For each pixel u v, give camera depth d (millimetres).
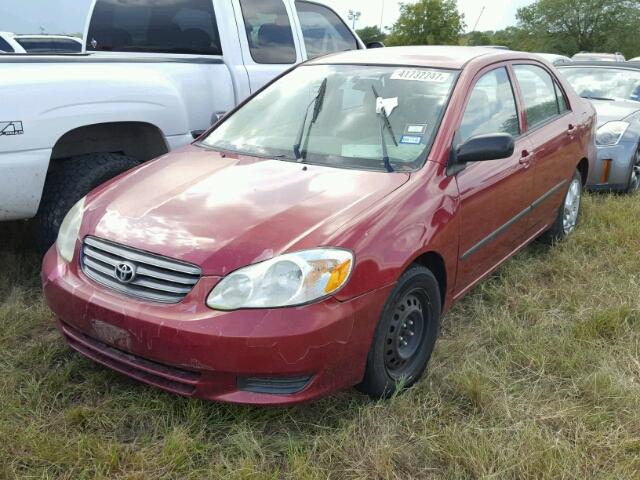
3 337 3424
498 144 3227
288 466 2598
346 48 6465
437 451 2686
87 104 3955
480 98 3783
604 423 2898
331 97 3844
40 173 3768
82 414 2812
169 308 2615
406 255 2852
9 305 3748
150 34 5391
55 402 2924
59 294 2924
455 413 2963
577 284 4418
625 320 3797
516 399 3061
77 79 3928
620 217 5762
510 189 3840
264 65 5402
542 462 2602
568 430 2861
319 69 4148
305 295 2541
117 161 4266
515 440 2742
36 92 3709
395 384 3004
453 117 3463
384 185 3078
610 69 8320
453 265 3307
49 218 4098
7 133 3594
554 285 4449
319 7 6180
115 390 3023
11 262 4375
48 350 3322
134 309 2650
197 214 2885
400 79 3775
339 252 2641
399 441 2766
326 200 2941
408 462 2650
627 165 6664
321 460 2623
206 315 2543
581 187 5422
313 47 6035
